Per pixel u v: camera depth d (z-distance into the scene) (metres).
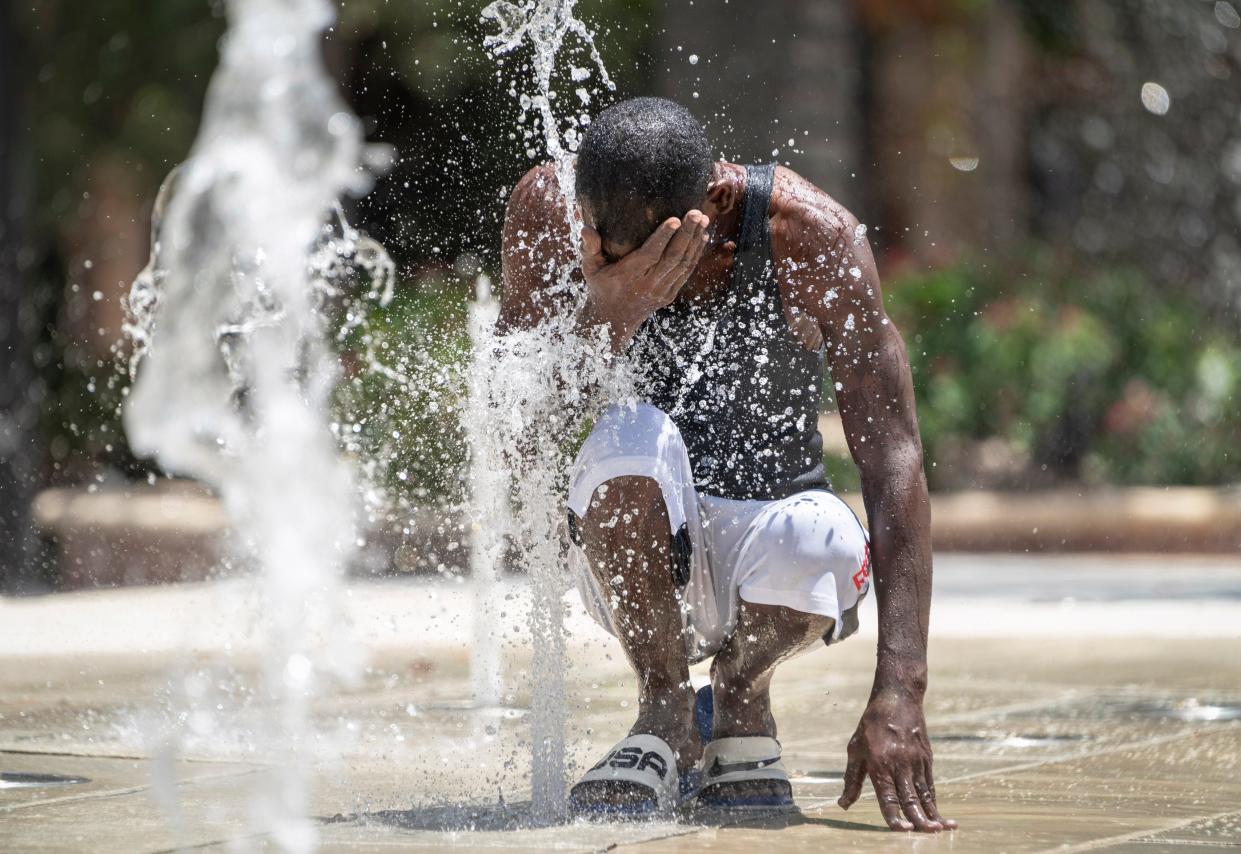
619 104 9.63
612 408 9.87
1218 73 51.50
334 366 14.59
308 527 11.97
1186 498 37.72
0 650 18.97
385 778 11.09
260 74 10.60
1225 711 14.79
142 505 34.19
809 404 10.28
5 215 30.59
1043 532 36.62
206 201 10.83
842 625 9.96
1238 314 49.59
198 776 11.26
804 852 8.64
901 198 55.78
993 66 56.03
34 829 9.46
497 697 14.87
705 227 9.22
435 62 38.00
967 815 9.83
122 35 44.06
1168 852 8.66
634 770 9.80
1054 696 15.88
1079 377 41.56
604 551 9.64
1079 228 53.00
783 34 47.19
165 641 19.33
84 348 41.91
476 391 10.45
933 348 41.81
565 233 10.21
